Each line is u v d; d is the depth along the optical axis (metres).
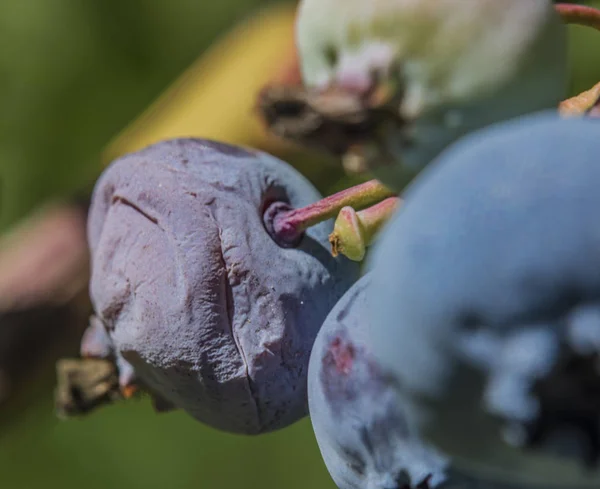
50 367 0.14
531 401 0.08
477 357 0.08
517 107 0.09
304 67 0.09
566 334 0.08
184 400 0.11
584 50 0.16
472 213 0.08
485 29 0.09
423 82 0.09
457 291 0.08
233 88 0.14
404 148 0.09
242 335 0.10
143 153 0.11
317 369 0.10
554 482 0.09
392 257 0.09
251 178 0.10
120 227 0.10
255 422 0.10
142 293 0.10
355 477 0.10
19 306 0.14
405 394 0.09
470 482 0.09
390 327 0.09
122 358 0.11
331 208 0.10
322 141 0.09
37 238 0.14
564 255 0.08
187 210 0.10
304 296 0.10
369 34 0.09
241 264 0.10
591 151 0.08
